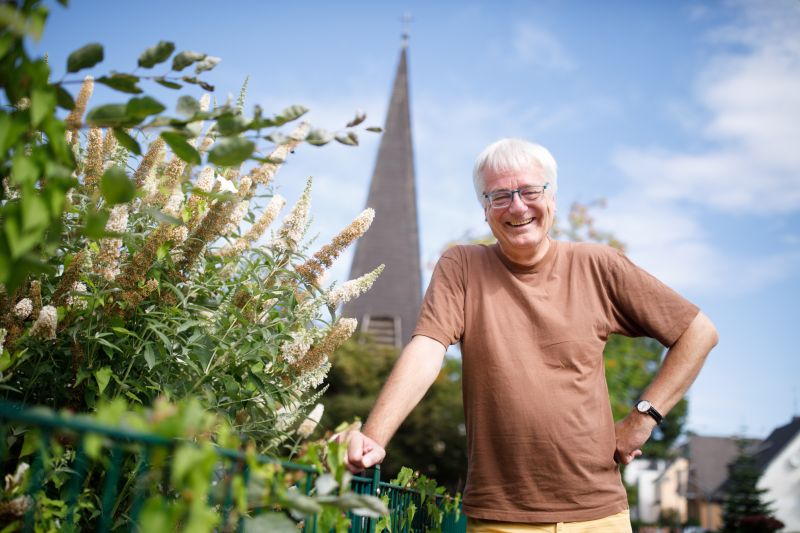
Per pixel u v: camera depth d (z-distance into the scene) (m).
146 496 1.58
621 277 2.36
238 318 2.21
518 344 2.25
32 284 1.98
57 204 1.19
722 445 53.19
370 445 1.87
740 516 31.34
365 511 1.40
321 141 1.47
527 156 2.38
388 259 41.03
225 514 1.16
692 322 2.34
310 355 2.39
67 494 1.76
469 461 2.30
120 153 2.36
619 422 2.38
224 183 2.38
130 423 0.95
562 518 2.12
